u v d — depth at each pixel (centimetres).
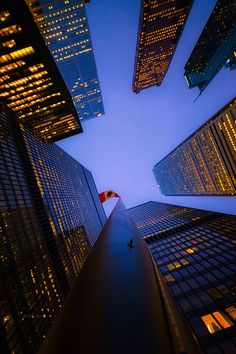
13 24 7425
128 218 1639
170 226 11994
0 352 3731
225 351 3234
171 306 486
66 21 19300
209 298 4416
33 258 6241
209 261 5988
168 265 6638
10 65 8556
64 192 12494
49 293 6241
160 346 314
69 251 9688
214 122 16750
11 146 7338
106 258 611
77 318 378
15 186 6606
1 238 5262
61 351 322
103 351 302
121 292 439
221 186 19950
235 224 8312
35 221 7244
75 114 13450
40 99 10619
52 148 12900
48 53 9469
